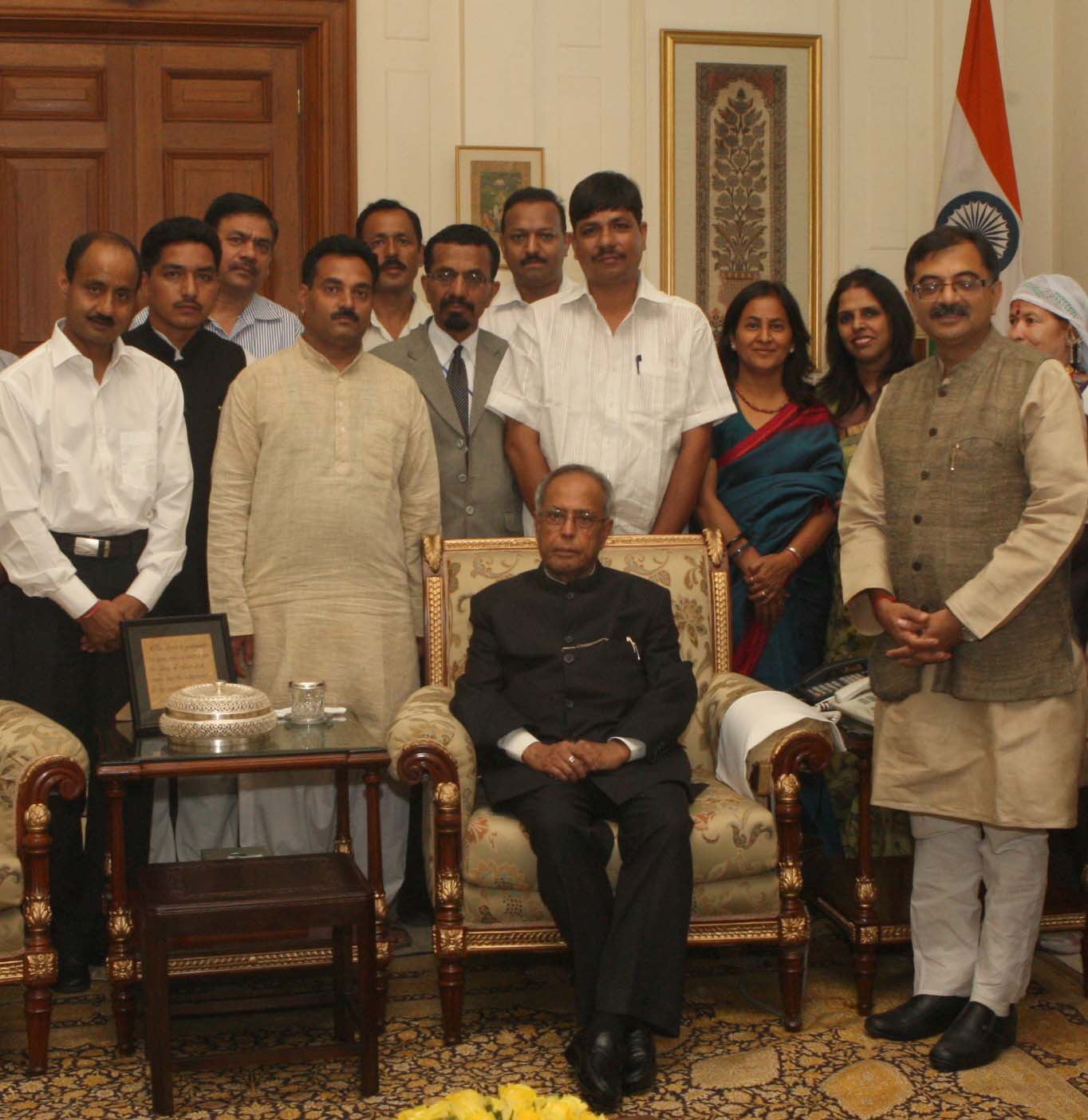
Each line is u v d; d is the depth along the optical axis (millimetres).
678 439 3738
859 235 5953
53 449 3242
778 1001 3176
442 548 3512
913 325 3932
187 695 2990
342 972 2898
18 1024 3059
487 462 3812
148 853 3406
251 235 4188
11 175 5633
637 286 3768
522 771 3000
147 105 5672
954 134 5664
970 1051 2820
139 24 5559
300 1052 2670
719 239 5867
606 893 2869
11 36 5570
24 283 5660
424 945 3564
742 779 3105
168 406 3416
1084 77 5734
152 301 3711
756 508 3826
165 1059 2600
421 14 5633
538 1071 2801
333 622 3402
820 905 3369
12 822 2832
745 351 3936
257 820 3408
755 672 3822
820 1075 2785
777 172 5898
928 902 3023
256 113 5738
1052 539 2781
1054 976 3348
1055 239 5961
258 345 4277
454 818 2922
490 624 3223
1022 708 2838
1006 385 2895
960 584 2902
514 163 5633
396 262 4332
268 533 3424
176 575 3570
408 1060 2855
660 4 5789
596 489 3164
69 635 3289
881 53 5930
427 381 3814
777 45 5855
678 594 3510
